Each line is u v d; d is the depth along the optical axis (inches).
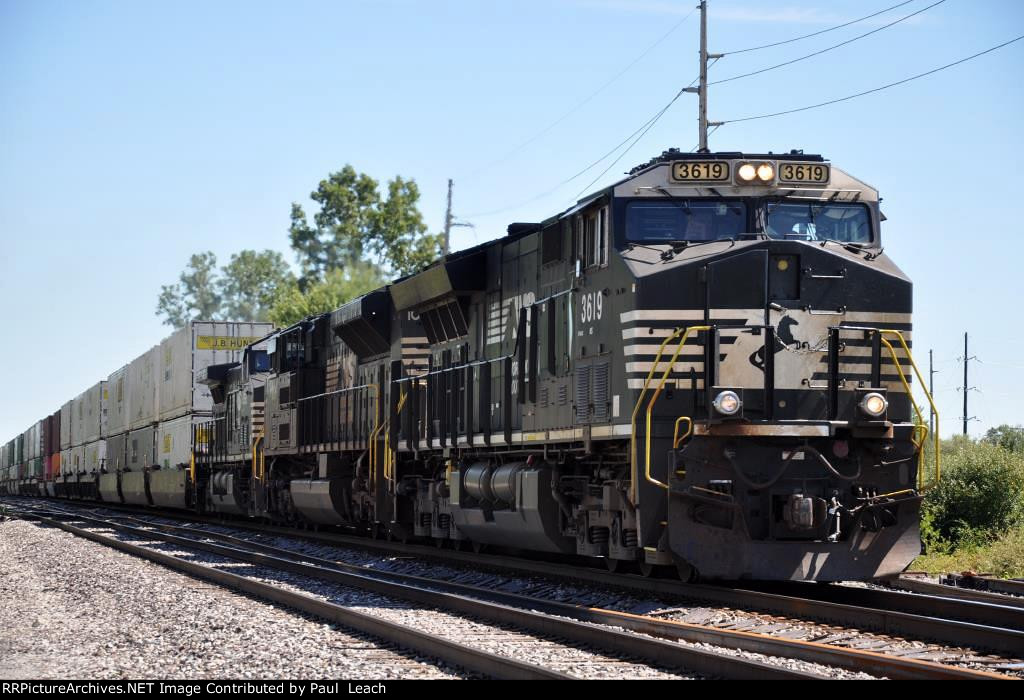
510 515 1130.7
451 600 881.5
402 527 1509.6
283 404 1974.7
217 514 2701.8
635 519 902.4
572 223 1027.9
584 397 987.3
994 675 539.2
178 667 650.8
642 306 874.1
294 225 5285.4
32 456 5162.4
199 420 2561.5
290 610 895.7
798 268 880.9
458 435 1306.6
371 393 1596.9
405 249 5221.5
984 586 1028.5
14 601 999.6
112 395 3528.5
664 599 887.1
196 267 7726.4
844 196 930.1
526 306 1151.6
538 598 933.8
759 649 655.8
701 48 1905.8
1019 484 1411.2
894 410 882.8
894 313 890.7
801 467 858.8
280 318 4315.9
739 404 838.5
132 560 1389.0
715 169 922.7
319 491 1750.7
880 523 858.8
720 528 843.4
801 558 842.2
